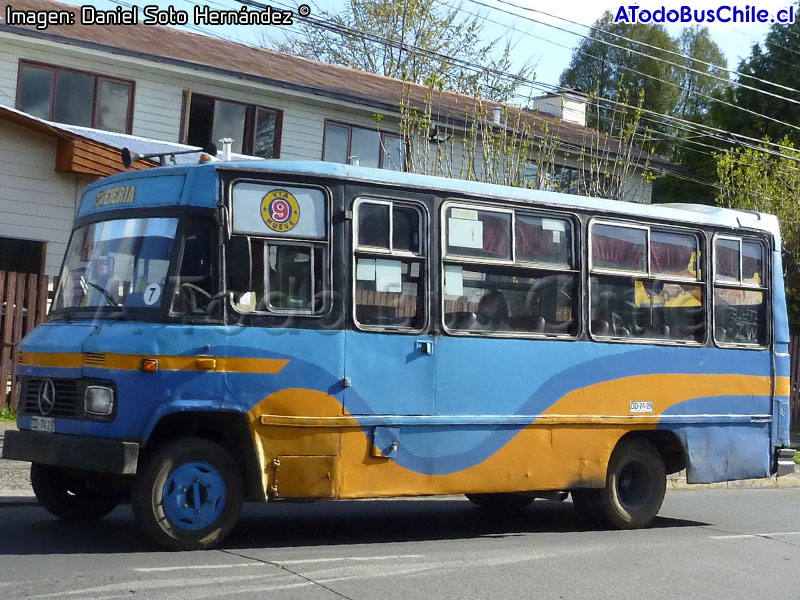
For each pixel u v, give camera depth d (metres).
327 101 24.92
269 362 8.91
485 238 10.34
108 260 9.12
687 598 7.83
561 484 10.73
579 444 10.88
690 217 12.01
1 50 20.92
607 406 11.08
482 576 8.22
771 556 9.91
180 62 22.72
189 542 8.62
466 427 10.02
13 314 15.53
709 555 9.79
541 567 8.74
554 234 10.88
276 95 24.47
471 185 10.27
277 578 7.70
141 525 8.48
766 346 12.53
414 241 9.85
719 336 12.12
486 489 10.19
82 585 7.17
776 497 15.41
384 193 9.67
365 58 40.75
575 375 10.83
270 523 10.81
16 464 12.37
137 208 9.12
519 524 11.66
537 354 10.55
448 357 9.92
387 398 9.52
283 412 8.97
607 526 11.38
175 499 8.58
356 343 9.37
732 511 13.45
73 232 9.65
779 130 42.34
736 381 12.18
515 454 10.38
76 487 9.95
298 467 9.05
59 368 8.79
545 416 10.57
